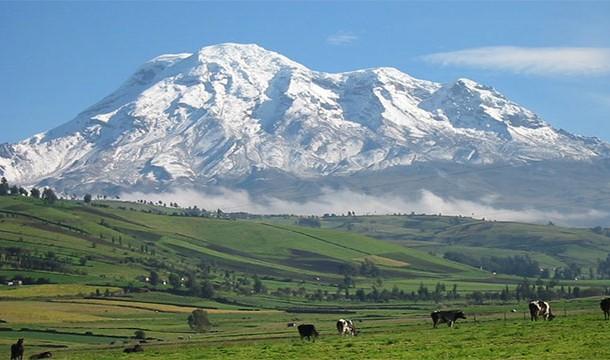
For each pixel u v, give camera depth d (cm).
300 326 10625
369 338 9606
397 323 18238
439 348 7800
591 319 9944
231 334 18300
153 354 9094
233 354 8362
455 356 7144
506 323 10781
